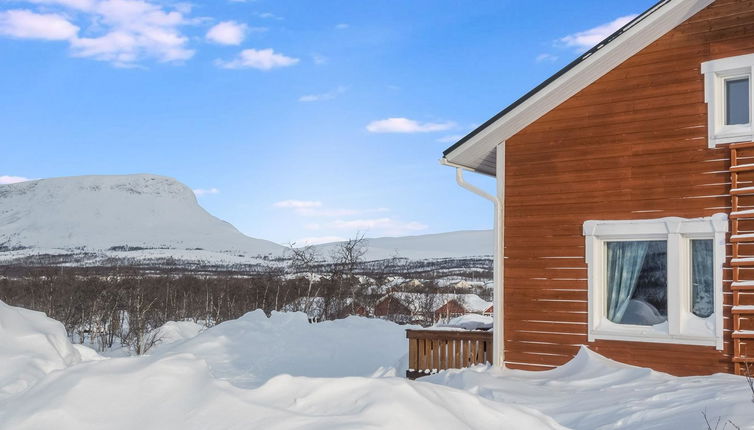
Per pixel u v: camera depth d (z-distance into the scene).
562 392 9.41
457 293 42.56
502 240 11.60
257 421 4.34
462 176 11.94
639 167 10.55
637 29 10.23
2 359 8.76
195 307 34.50
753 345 9.54
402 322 36.50
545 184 11.29
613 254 10.89
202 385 4.68
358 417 4.39
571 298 10.97
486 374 10.82
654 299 10.48
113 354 19.69
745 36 9.91
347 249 37.69
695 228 10.03
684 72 10.31
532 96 11.01
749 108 9.88
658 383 9.13
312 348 17.69
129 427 4.20
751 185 9.66
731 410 7.06
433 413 4.70
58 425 4.16
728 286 9.77
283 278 38.34
